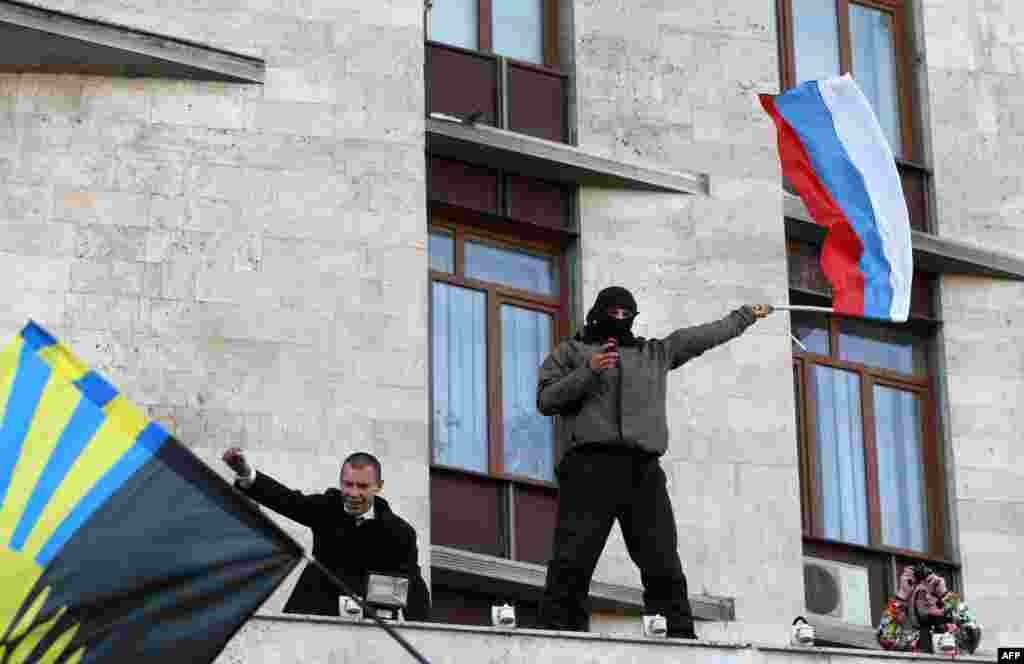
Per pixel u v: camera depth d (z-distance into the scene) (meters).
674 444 37.00
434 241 37.12
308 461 34.38
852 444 39.12
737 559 36.72
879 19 41.47
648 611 29.61
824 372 39.28
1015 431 39.81
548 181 37.94
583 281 37.59
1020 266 40.44
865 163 33.72
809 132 33.88
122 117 35.16
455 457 36.41
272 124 35.66
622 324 30.31
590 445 29.70
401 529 28.92
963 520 39.12
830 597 38.09
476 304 37.19
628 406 29.83
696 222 38.25
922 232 40.12
